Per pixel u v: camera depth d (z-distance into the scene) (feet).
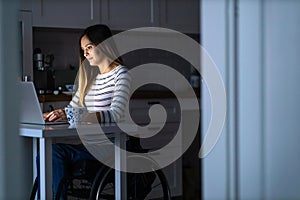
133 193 10.39
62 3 16.24
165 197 10.51
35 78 16.44
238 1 3.68
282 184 3.56
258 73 3.59
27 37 15.64
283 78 3.50
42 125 9.70
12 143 5.84
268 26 3.54
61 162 10.28
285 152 3.52
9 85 5.75
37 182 10.43
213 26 3.82
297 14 3.43
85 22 16.66
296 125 3.46
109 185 12.16
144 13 17.92
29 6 15.65
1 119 5.72
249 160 3.69
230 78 3.74
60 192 10.00
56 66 17.56
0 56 5.65
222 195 3.87
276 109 3.54
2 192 5.79
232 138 3.76
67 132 9.00
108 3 17.12
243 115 3.69
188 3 18.85
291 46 3.46
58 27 16.19
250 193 3.70
